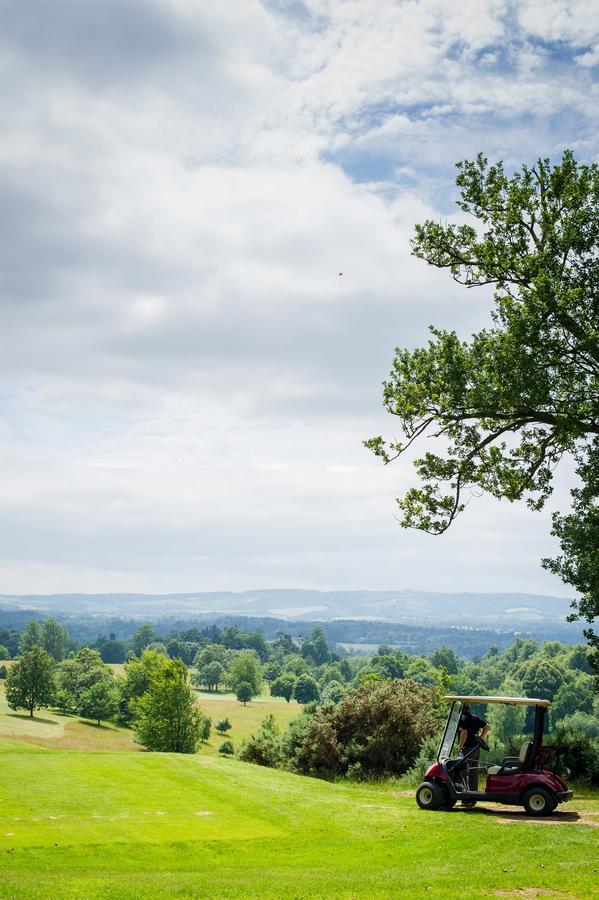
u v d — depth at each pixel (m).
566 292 23.38
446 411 26.08
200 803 20.30
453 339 26.64
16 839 16.09
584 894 11.77
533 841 16.00
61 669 132.50
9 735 94.06
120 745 95.88
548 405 25.09
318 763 31.88
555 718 112.19
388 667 159.62
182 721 70.94
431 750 27.66
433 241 27.19
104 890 12.34
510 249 26.14
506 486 25.62
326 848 16.56
